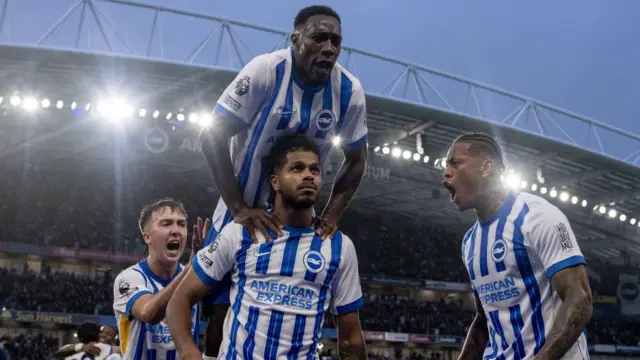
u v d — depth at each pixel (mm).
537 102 33562
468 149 4312
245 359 3682
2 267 33812
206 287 3898
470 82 32562
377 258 43062
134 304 5109
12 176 37094
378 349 40031
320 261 3824
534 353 4066
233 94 4117
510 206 4223
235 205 4047
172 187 41094
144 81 28219
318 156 3957
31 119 30172
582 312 3783
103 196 39094
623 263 46875
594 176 35656
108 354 8359
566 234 3965
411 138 34094
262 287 3762
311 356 3760
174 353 5383
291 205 3848
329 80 4270
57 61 25891
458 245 46969
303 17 4109
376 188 39781
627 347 41031
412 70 31453
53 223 36219
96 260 36406
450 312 41219
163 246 5418
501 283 4188
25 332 33312
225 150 4148
